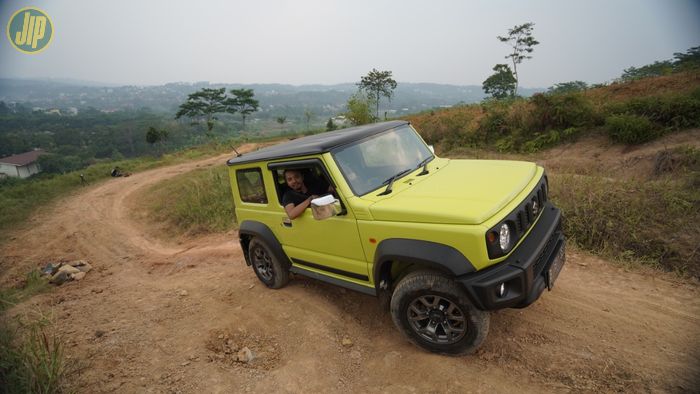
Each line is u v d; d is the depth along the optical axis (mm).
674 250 4535
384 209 3320
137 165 34656
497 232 2809
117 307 5648
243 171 4875
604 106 13117
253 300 5074
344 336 4020
